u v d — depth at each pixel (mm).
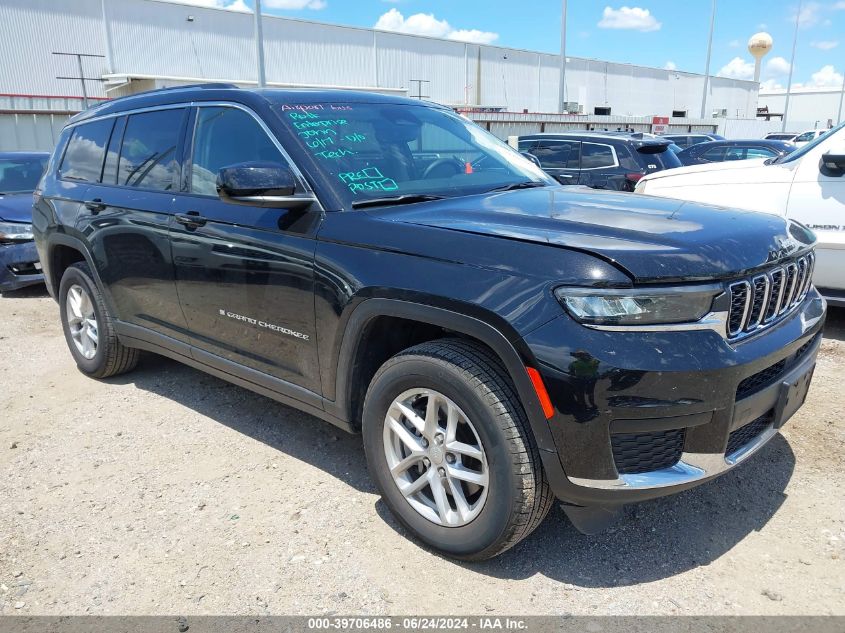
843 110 47562
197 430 3912
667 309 2221
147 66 38125
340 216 2854
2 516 3094
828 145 5141
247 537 2875
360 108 3545
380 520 2971
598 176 9984
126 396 4449
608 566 2627
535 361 2230
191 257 3492
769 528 2824
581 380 2172
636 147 9734
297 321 3008
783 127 46250
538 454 2361
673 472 2324
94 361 4625
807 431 3652
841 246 4969
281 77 42969
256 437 3805
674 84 69250
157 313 3910
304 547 2793
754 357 2344
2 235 7441
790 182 5211
